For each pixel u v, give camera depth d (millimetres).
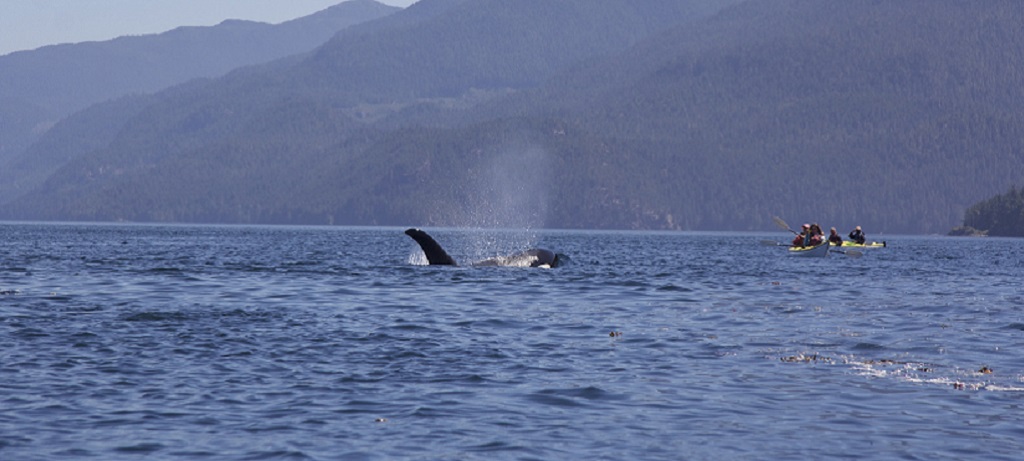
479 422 60156
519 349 85438
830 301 130625
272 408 63125
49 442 55094
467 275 162250
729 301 128500
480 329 97625
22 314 104625
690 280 165625
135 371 73875
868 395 67625
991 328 101562
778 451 54656
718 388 69625
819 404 64938
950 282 175250
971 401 65875
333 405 64000
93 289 138375
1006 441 56469
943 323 105438
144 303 119375
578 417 61500
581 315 109750
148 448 54312
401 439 56469
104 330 93375
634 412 62750
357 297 128125
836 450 54812
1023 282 180250
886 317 111188
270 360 79000
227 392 67375
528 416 61656
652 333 95625
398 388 69062
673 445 55688
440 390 68562
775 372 75438
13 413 60938
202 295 130875
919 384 71125
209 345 85562
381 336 92188
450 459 52938
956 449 54906
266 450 54156
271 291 136875
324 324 100250
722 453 54281
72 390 67312
